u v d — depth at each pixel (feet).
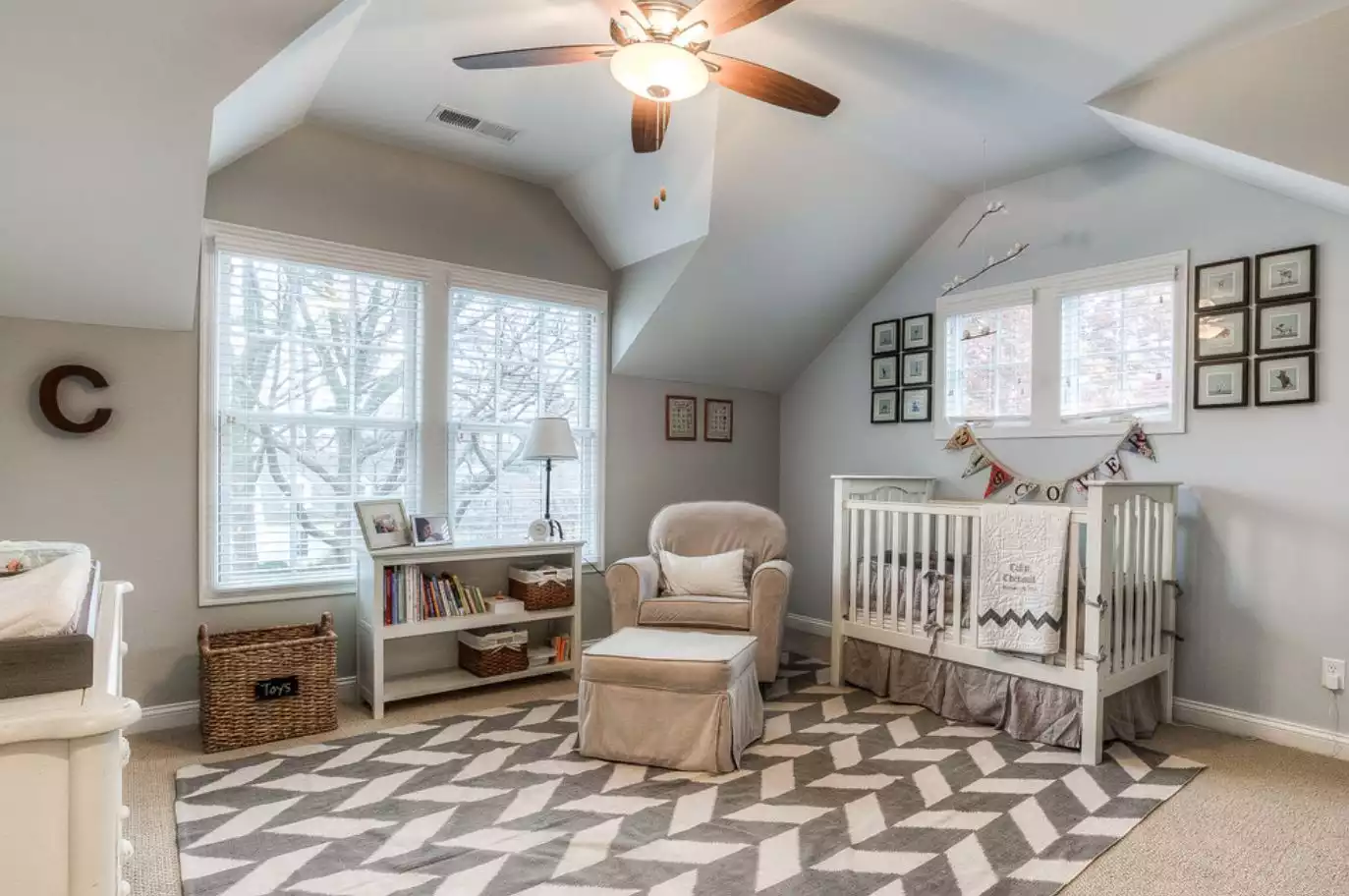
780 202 12.30
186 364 10.32
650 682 8.97
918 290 14.53
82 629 3.18
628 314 14.33
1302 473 9.66
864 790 8.30
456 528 12.73
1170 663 10.61
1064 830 7.39
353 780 8.54
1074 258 12.08
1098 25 7.79
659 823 7.50
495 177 13.15
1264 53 7.90
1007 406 13.03
